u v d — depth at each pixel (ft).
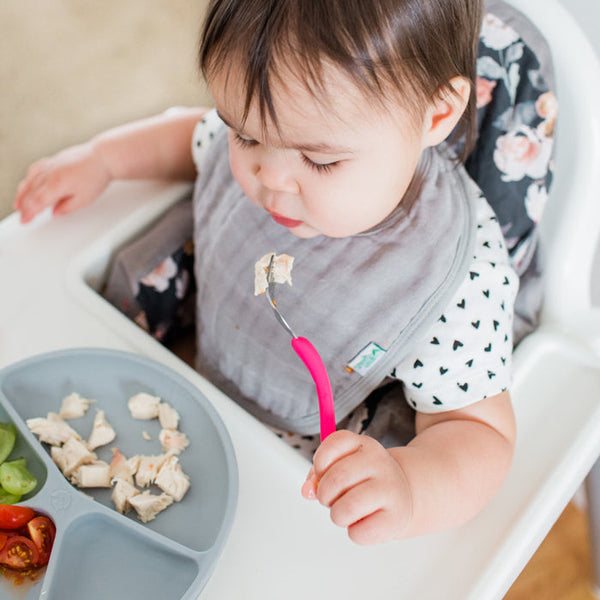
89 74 6.11
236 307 2.55
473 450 2.02
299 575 1.85
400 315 2.17
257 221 2.50
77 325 2.39
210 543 1.83
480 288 2.18
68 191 2.84
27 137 5.56
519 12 2.43
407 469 1.91
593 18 2.78
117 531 1.85
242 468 2.04
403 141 1.84
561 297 2.58
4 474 1.84
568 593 3.90
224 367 2.66
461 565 1.88
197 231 2.75
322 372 1.81
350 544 1.90
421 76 1.78
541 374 2.37
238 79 1.72
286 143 1.79
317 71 1.65
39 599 1.65
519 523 1.97
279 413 2.59
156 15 6.66
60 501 1.82
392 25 1.67
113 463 2.01
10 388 2.09
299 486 2.01
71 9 6.68
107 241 2.73
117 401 2.17
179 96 5.96
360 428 2.49
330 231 2.03
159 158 3.00
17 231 2.76
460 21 1.85
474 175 2.47
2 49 6.29
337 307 2.28
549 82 2.40
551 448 2.16
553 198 2.55
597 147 2.42
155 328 2.91
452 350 2.14
